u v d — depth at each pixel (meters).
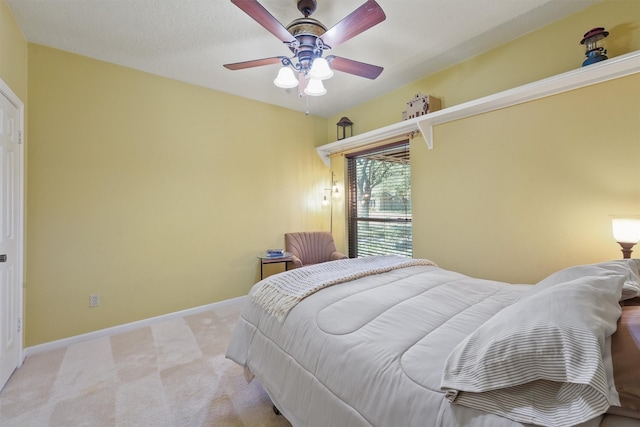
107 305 2.61
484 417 0.72
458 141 2.67
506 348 0.75
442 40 2.36
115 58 2.58
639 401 0.59
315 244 3.76
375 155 3.68
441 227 2.82
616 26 1.88
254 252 3.55
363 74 2.08
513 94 2.15
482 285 1.59
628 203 1.81
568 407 0.64
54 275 2.38
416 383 0.86
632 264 1.20
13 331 1.98
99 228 2.58
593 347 0.64
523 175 2.26
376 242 3.66
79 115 2.50
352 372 1.01
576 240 2.02
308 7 1.88
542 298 0.84
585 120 1.96
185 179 3.05
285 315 1.40
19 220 2.09
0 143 1.82
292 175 3.90
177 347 2.32
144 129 2.81
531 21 2.13
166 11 1.98
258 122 3.59
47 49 2.37
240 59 2.60
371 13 1.48
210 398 1.69
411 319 1.18
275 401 1.32
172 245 2.97
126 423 1.50
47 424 1.50
